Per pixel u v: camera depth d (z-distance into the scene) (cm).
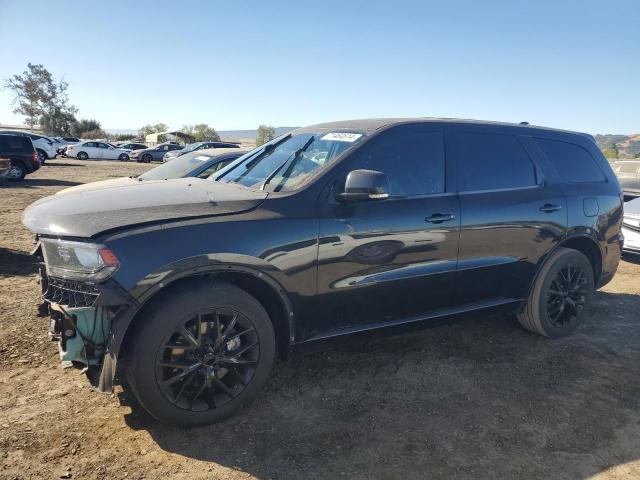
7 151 1697
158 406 272
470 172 381
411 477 253
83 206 288
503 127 416
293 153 365
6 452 258
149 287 258
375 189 296
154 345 264
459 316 383
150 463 257
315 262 306
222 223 281
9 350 373
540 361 392
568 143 456
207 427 290
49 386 327
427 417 308
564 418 311
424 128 370
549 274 418
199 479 247
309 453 270
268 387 338
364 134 348
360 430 292
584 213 436
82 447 267
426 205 348
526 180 412
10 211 1061
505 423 304
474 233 369
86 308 256
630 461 271
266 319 298
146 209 282
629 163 1045
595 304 537
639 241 711
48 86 7356
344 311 327
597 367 385
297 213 302
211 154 742
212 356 282
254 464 260
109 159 3794
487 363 386
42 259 334
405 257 339
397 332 357
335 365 374
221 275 292
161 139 6122
